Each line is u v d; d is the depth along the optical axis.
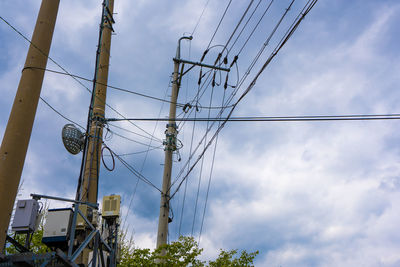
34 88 10.95
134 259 19.06
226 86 15.43
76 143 13.69
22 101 10.67
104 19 17.06
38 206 10.62
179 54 21.53
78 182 12.82
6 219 9.45
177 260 18.70
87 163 15.16
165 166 19.25
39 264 8.55
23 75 11.08
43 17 11.91
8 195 9.62
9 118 10.53
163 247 17.84
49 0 12.18
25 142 10.35
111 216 13.95
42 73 11.31
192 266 19.34
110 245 13.49
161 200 18.59
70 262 9.00
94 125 15.74
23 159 10.23
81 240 12.91
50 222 11.34
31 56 11.30
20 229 10.13
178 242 19.69
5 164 9.87
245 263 20.09
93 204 10.50
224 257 20.25
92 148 15.34
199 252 19.55
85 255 12.80
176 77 21.17
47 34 11.74
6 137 10.23
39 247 20.23
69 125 13.67
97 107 16.34
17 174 9.97
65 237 11.12
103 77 17.31
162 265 18.28
